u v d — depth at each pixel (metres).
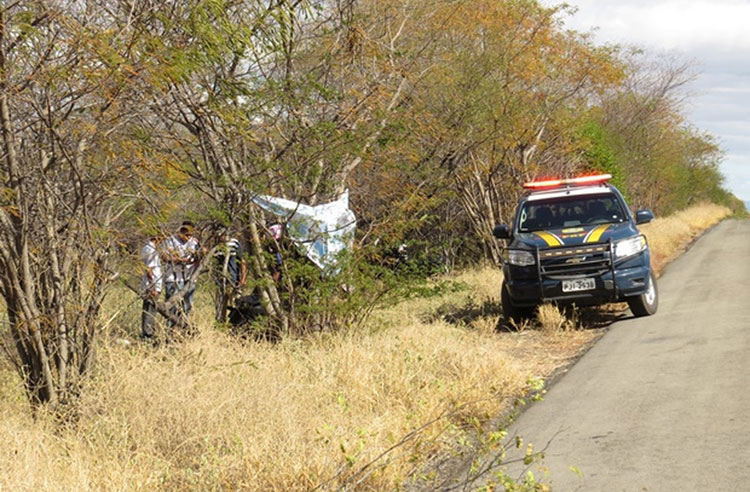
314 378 8.04
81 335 7.04
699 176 54.91
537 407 7.77
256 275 10.38
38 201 6.62
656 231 28.44
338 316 10.72
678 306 13.47
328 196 11.02
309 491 5.32
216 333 9.53
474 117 15.17
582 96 21.56
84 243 6.81
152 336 9.29
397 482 5.61
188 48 6.81
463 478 5.87
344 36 10.91
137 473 5.64
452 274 18.98
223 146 9.24
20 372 7.02
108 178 6.78
